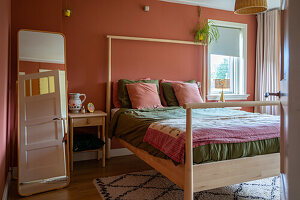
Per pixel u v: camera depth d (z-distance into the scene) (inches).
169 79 159.0
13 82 111.4
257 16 185.0
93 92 139.7
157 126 85.6
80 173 114.2
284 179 31.3
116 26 143.8
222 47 175.8
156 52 154.8
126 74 147.2
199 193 90.4
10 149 112.0
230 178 72.9
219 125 79.9
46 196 90.5
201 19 166.7
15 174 112.5
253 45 186.7
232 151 73.2
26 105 103.0
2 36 77.4
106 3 141.2
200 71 169.0
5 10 87.0
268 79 176.6
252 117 98.7
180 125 79.5
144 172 114.7
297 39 22.0
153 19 153.3
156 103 132.3
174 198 86.5
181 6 161.2
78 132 135.1
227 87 161.2
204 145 70.3
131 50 148.1
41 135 103.3
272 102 78.2
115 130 121.9
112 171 116.9
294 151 21.9
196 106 66.1
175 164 70.8
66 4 132.3
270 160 79.0
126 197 87.6
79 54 135.9
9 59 105.7
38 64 110.3
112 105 143.1
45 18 116.3
